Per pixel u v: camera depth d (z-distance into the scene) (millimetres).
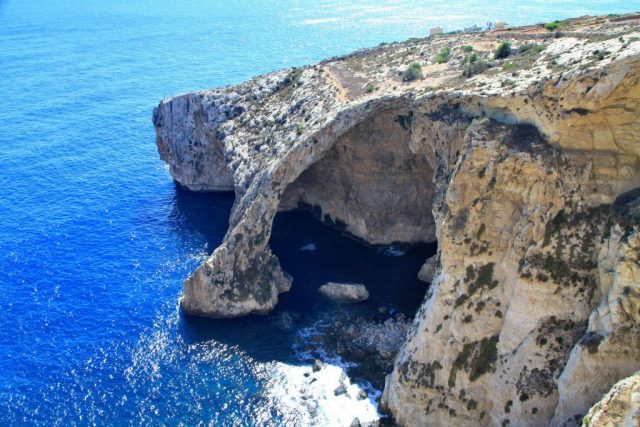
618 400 34500
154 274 76938
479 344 49281
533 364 45625
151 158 118625
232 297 67812
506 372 47094
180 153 99938
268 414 54531
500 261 49938
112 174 110750
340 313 67688
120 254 82062
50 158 119438
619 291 40719
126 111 149250
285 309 68875
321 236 83750
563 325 45438
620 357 40688
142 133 133625
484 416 48594
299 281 73750
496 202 49719
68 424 54250
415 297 69688
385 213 79875
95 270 78375
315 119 75938
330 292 70438
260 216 70000
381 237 80562
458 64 77562
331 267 76375
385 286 71938
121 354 62719
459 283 51094
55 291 74000
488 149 49625
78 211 95625
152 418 54656
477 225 50500
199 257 80438
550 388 44594
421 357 51719
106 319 68375
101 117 145125
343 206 83438
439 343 51094
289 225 86812
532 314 46375
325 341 63406
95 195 101625
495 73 62000
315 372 59156
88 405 56281
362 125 74562
